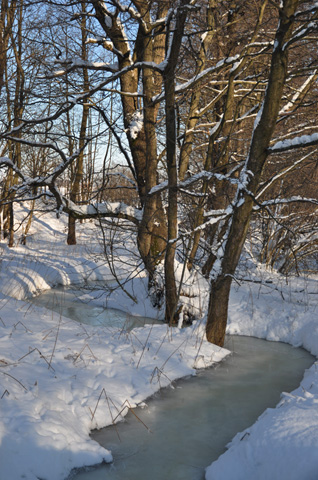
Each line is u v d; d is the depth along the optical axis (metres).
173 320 8.10
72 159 6.95
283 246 11.88
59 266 12.45
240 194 6.22
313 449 3.26
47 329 6.65
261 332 8.02
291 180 10.56
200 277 9.43
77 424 4.35
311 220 11.21
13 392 4.36
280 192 10.65
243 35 8.85
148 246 8.77
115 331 7.16
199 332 7.14
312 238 11.05
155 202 8.28
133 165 9.27
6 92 12.09
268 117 6.05
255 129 6.18
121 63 8.99
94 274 12.20
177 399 5.34
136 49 8.71
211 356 6.59
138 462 4.07
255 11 8.52
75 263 12.91
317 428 3.54
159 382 5.54
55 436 3.92
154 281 8.90
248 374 6.22
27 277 10.73
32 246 15.98
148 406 5.11
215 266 6.84
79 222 21.58
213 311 7.00
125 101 9.23
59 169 6.98
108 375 5.45
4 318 6.79
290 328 7.86
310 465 3.15
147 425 4.71
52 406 4.39
